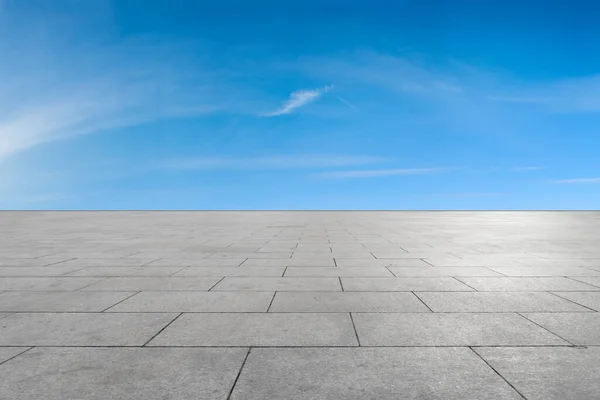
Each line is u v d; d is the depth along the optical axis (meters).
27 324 4.63
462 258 9.28
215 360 3.58
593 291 6.10
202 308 5.25
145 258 9.41
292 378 3.22
